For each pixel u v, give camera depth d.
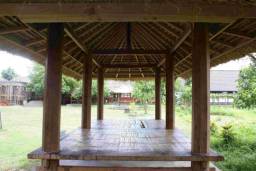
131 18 3.05
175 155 3.62
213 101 27.73
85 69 6.57
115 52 6.46
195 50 3.60
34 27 3.91
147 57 8.38
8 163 8.35
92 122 8.53
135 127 7.30
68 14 3.00
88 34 5.70
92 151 3.96
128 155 3.69
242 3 2.99
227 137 10.77
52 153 3.63
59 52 3.70
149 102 27.94
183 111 22.14
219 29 4.00
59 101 3.69
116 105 31.75
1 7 2.98
